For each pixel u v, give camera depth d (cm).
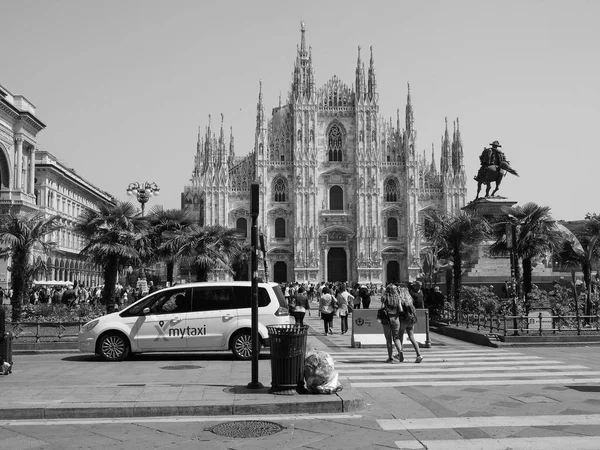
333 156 11500
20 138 8162
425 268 7144
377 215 11200
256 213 1636
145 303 2444
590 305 3359
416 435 1208
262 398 1449
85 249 4169
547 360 2273
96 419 1338
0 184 7969
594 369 2047
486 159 5575
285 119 11606
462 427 1267
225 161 11150
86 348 2397
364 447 1127
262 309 2405
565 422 1301
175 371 2047
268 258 11156
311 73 11431
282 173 11312
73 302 4622
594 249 3706
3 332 1972
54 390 1558
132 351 2400
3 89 7750
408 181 11250
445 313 4091
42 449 1119
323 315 3653
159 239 5256
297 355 1522
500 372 1992
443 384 1773
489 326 3184
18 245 3938
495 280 5125
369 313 2848
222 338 2394
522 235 3625
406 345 2777
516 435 1204
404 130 11525
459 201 11231
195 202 13550
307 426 1279
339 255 11431
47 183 9544
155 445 1142
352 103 11569
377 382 1819
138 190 5328
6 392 1530
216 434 1216
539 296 4081
